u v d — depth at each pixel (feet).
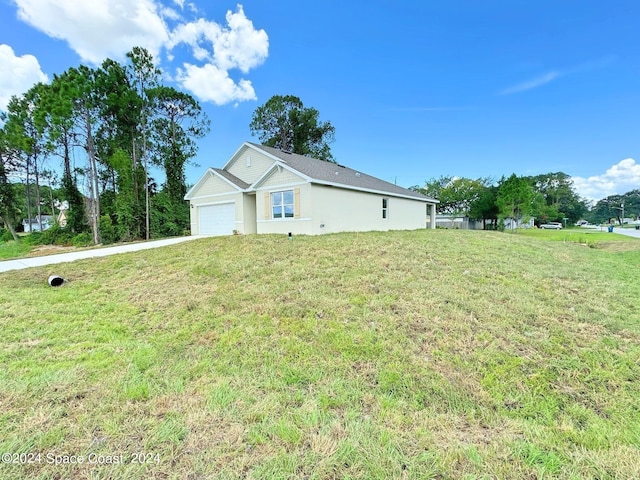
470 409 8.25
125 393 8.63
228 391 8.81
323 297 16.72
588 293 18.48
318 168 50.19
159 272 23.99
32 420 7.44
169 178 78.43
